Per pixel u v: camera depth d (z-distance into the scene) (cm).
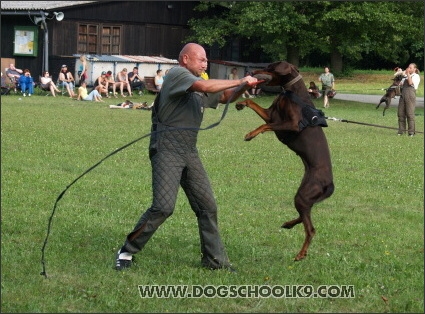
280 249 728
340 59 4909
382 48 3678
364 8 3198
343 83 4709
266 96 3297
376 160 1422
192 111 632
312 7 3294
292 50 3575
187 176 640
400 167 1342
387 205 987
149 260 666
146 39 3653
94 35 3503
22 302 544
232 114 2547
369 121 2412
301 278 625
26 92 3072
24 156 1308
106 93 3075
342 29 3422
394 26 3294
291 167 1284
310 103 646
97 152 1395
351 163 1370
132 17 3597
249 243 747
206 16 3712
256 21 3284
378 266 674
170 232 783
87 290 574
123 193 997
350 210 944
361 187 1114
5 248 689
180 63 641
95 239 739
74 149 1422
